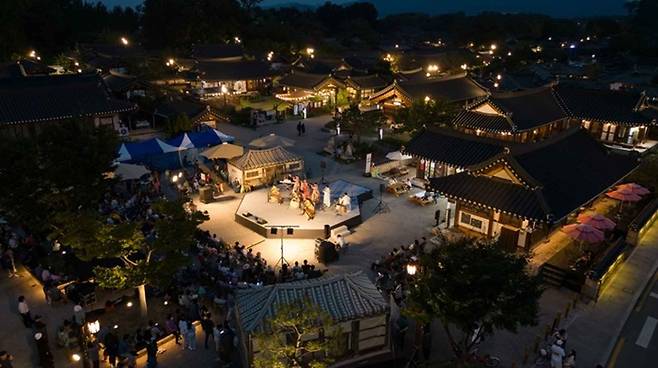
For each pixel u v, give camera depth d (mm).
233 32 140500
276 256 34188
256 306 22031
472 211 35031
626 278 31016
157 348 23344
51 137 31000
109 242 23453
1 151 28578
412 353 23609
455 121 54750
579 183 34312
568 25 198500
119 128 61188
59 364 23062
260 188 46312
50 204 29953
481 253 20359
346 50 163250
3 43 109188
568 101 60062
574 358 22562
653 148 55875
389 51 156875
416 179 49188
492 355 24031
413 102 60969
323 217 39000
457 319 18812
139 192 42375
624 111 56719
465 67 117812
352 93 87812
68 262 30031
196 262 32219
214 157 46406
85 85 58969
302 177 48469
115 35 141875
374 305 22656
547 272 30656
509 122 51594
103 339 24453
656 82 98438
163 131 63969
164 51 123000
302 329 19891
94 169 31078
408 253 32094
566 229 31172
